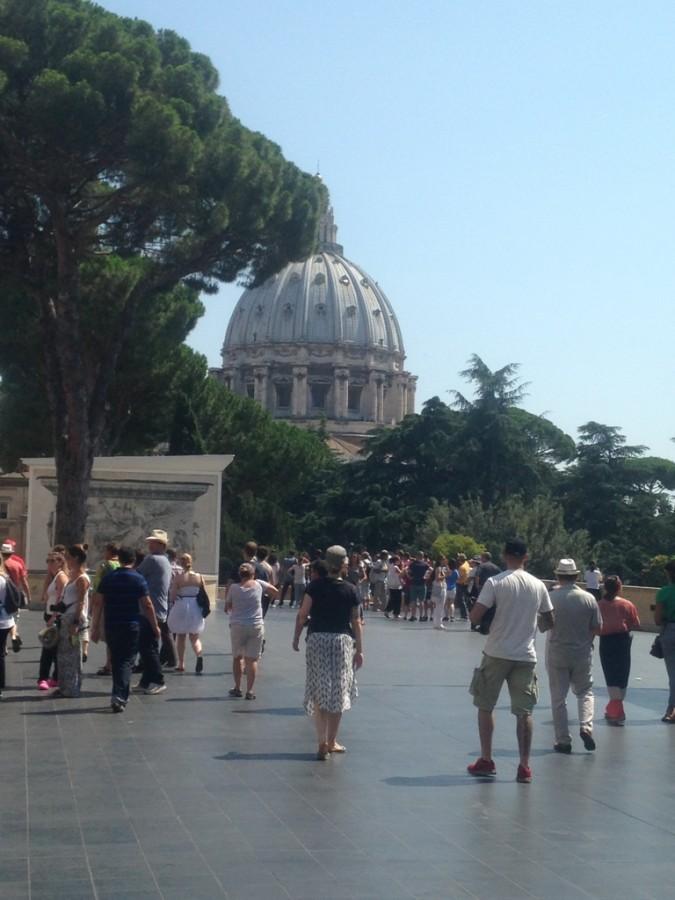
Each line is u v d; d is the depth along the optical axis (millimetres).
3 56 22250
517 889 8562
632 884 8742
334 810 10961
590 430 111188
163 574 21203
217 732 15367
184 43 26594
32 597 39562
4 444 53688
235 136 25109
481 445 105875
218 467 40438
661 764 13664
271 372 196750
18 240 24844
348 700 13641
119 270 34625
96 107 21969
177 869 8922
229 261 26906
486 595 12617
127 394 51562
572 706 19062
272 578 26469
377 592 52062
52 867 8961
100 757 13531
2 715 16688
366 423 195250
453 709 17875
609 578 17156
